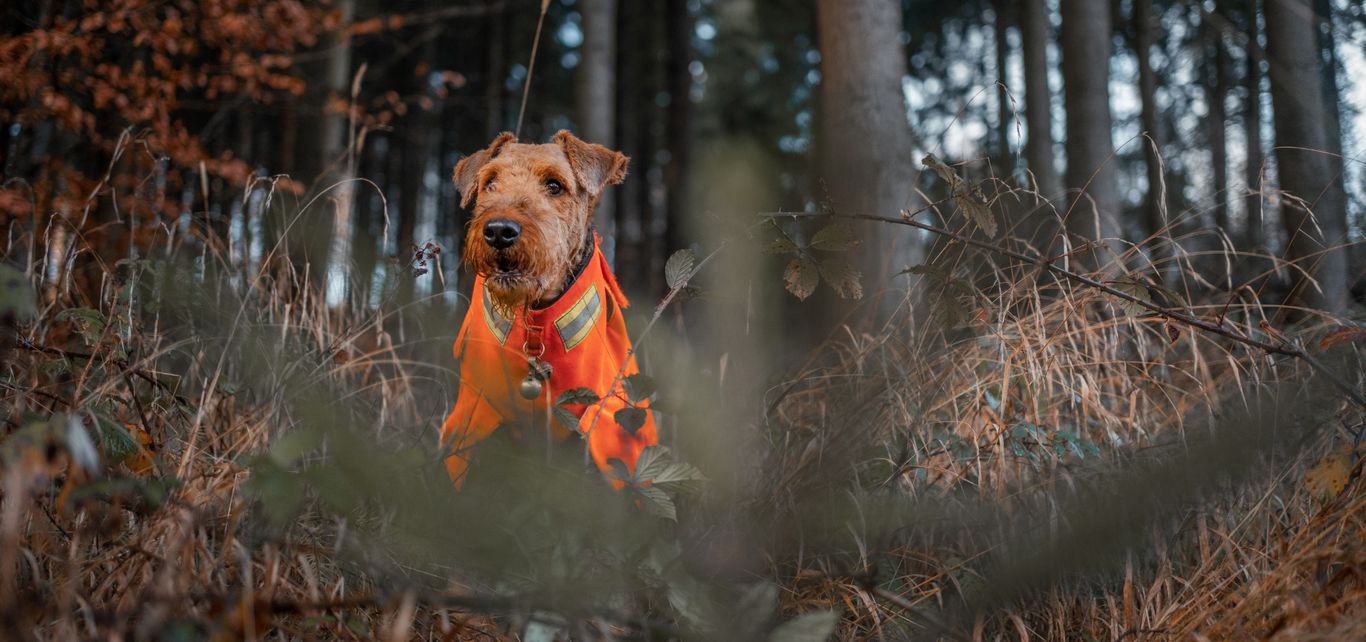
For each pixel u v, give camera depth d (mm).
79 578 1801
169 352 2939
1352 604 1823
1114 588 2379
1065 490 2469
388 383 3289
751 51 13602
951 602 2289
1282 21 4977
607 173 3027
